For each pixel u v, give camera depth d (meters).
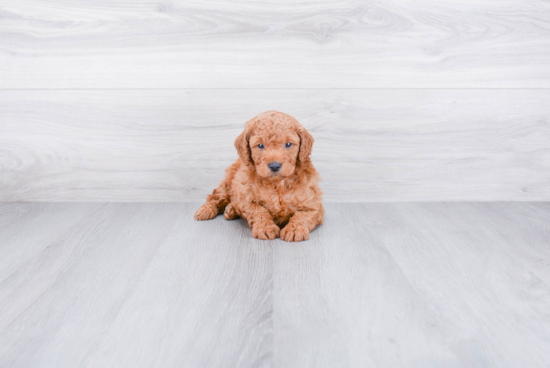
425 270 1.21
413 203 1.91
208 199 1.76
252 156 1.47
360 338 0.87
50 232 1.53
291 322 0.93
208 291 1.08
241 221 1.67
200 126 1.85
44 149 1.87
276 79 1.81
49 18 1.75
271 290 1.08
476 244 1.42
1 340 0.86
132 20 1.76
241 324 0.93
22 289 1.09
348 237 1.48
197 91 1.82
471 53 1.80
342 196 1.92
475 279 1.15
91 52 1.78
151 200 1.92
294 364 0.79
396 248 1.38
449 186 1.91
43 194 1.90
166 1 1.74
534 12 1.76
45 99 1.82
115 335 0.88
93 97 1.82
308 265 1.24
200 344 0.85
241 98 1.82
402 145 1.88
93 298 1.04
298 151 1.47
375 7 1.75
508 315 0.97
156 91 1.81
